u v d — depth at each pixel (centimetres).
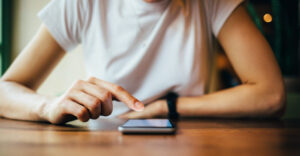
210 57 108
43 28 96
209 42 104
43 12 94
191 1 98
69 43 101
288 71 233
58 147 32
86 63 107
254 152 30
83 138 39
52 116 59
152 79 99
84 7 97
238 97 83
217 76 148
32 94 76
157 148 32
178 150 31
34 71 92
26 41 309
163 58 98
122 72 99
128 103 60
